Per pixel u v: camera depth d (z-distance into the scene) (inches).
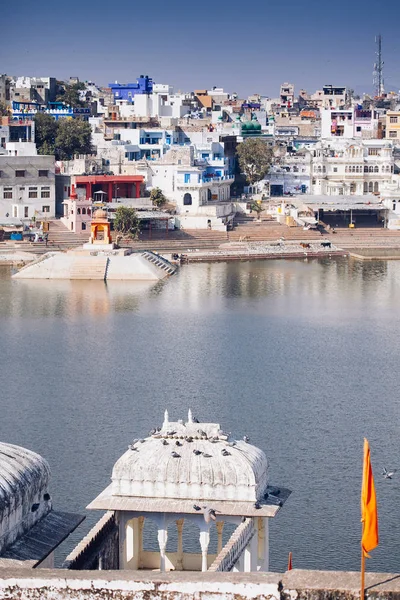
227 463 2576.3
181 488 2568.9
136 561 2721.5
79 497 3321.9
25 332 6156.5
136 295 7519.7
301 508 3260.3
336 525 3142.2
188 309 6948.8
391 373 5157.5
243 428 4124.0
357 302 7239.2
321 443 3914.9
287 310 6919.3
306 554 2960.1
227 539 2979.8
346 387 4842.5
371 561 2923.2
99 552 2480.3
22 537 2348.7
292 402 4547.2
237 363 5359.3
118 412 4384.8
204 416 4313.5
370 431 4082.2
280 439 3966.5
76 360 5428.2
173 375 5088.6
